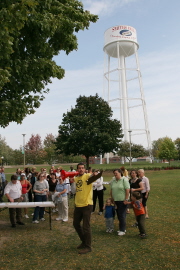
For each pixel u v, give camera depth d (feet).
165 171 113.39
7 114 28.32
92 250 19.86
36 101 32.30
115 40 170.81
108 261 17.70
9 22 19.39
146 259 17.89
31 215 34.22
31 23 26.89
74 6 35.27
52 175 35.88
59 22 29.55
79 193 20.27
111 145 104.68
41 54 31.99
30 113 31.99
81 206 20.07
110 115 108.78
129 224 28.25
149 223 27.89
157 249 19.74
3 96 29.86
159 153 171.01
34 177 38.73
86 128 100.94
